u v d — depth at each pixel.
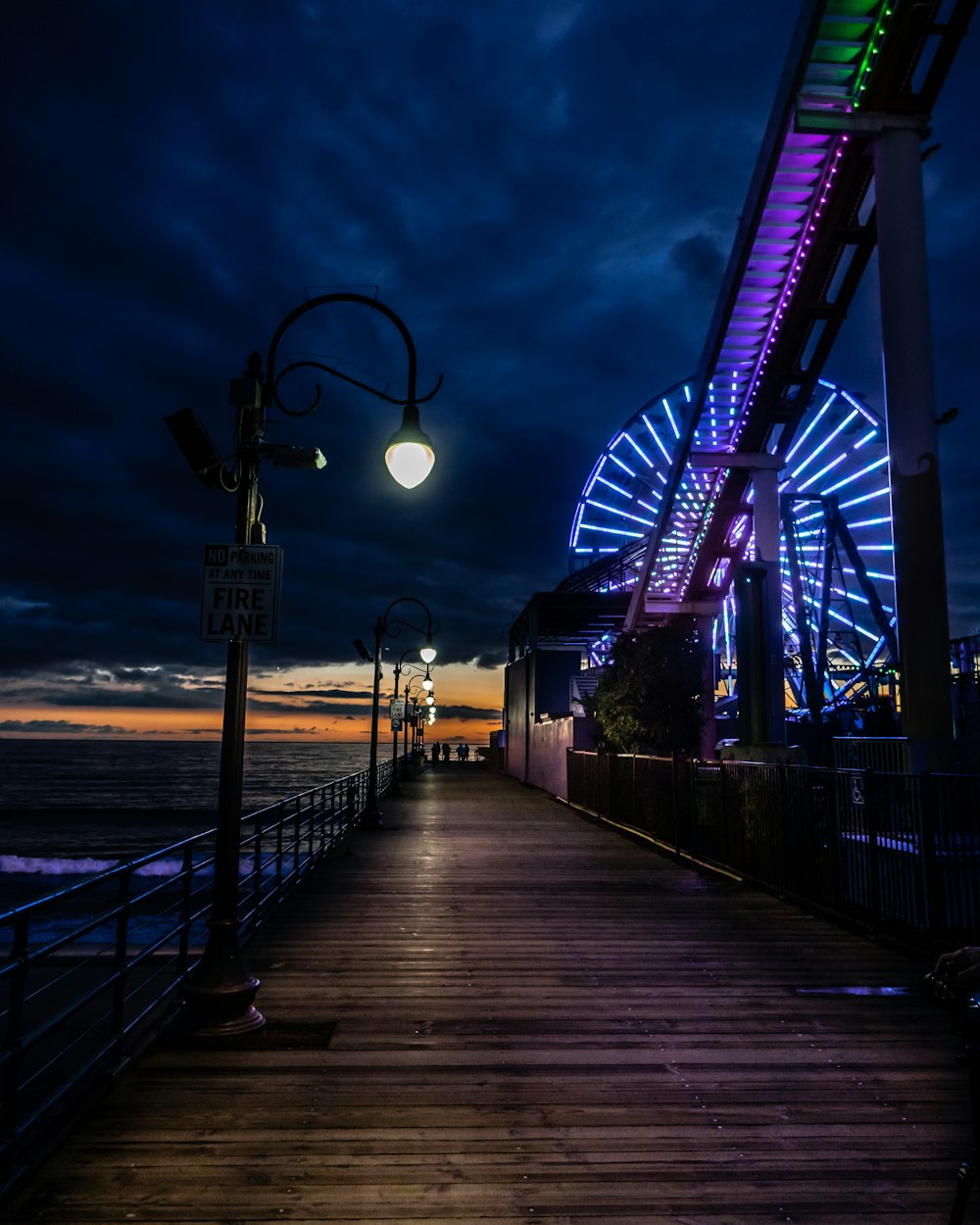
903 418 13.09
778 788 11.95
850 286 18.72
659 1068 5.49
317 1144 4.36
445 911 10.84
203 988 5.95
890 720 31.44
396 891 12.34
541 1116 4.73
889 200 13.84
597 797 23.92
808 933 9.61
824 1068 5.50
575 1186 3.96
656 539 25.62
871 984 7.53
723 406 21.97
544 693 42.06
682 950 8.83
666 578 27.77
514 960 8.37
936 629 12.59
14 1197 3.79
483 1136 4.48
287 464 6.58
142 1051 5.58
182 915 6.86
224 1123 4.59
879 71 13.96
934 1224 3.66
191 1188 3.89
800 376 20.27
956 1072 5.43
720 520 24.72
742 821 13.30
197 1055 5.65
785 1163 4.20
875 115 14.04
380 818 21.33
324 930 9.76
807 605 42.56
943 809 8.26
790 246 18.39
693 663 24.31
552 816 24.66
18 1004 3.97
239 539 6.45
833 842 10.34
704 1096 5.04
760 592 21.00
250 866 28.31
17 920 3.92
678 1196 3.88
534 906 11.16
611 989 7.38
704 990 7.35
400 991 7.29
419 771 54.56
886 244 13.73
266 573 6.27
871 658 38.94
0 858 41.75
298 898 11.79
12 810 73.25
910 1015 6.63
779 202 17.64
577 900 11.66
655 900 11.66
